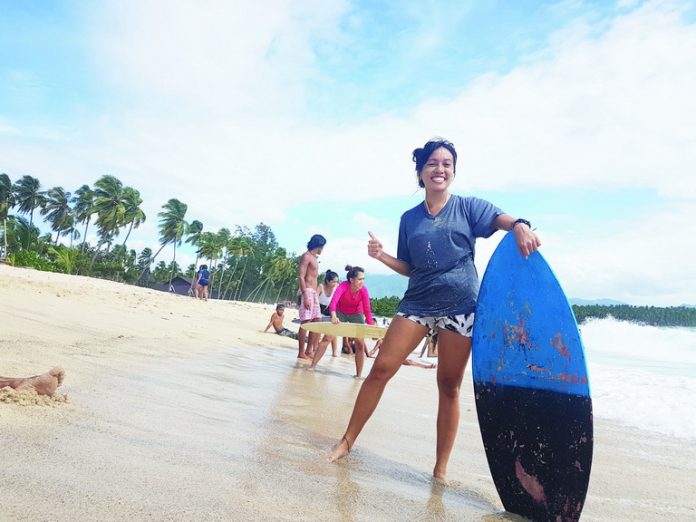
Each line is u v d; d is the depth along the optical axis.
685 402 5.71
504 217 2.74
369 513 1.92
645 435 4.28
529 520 2.22
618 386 6.92
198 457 2.24
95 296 12.57
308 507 1.87
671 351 16.12
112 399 3.12
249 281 96.62
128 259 88.19
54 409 2.62
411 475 2.62
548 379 2.37
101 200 67.88
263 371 6.05
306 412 3.85
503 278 2.63
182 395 3.68
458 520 2.03
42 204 75.50
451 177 2.88
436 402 5.23
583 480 2.14
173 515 1.59
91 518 1.48
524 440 2.35
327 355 10.24
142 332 7.75
